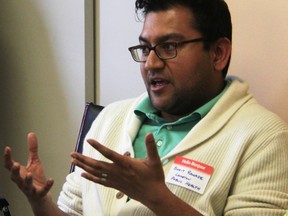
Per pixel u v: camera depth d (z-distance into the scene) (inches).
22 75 137.5
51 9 127.6
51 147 134.4
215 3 75.4
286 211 65.3
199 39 73.8
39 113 135.5
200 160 72.2
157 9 74.7
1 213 110.4
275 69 88.4
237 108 75.8
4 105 142.7
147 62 74.0
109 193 78.0
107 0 117.9
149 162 59.4
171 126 78.7
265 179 68.1
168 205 60.8
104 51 120.5
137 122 83.1
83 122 100.7
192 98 75.9
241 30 92.1
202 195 70.4
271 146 69.5
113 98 120.3
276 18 87.2
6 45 139.5
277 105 88.9
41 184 71.9
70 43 124.7
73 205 86.0
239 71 93.4
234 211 68.2
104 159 82.7
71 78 126.0
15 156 142.8
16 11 135.6
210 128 74.2
